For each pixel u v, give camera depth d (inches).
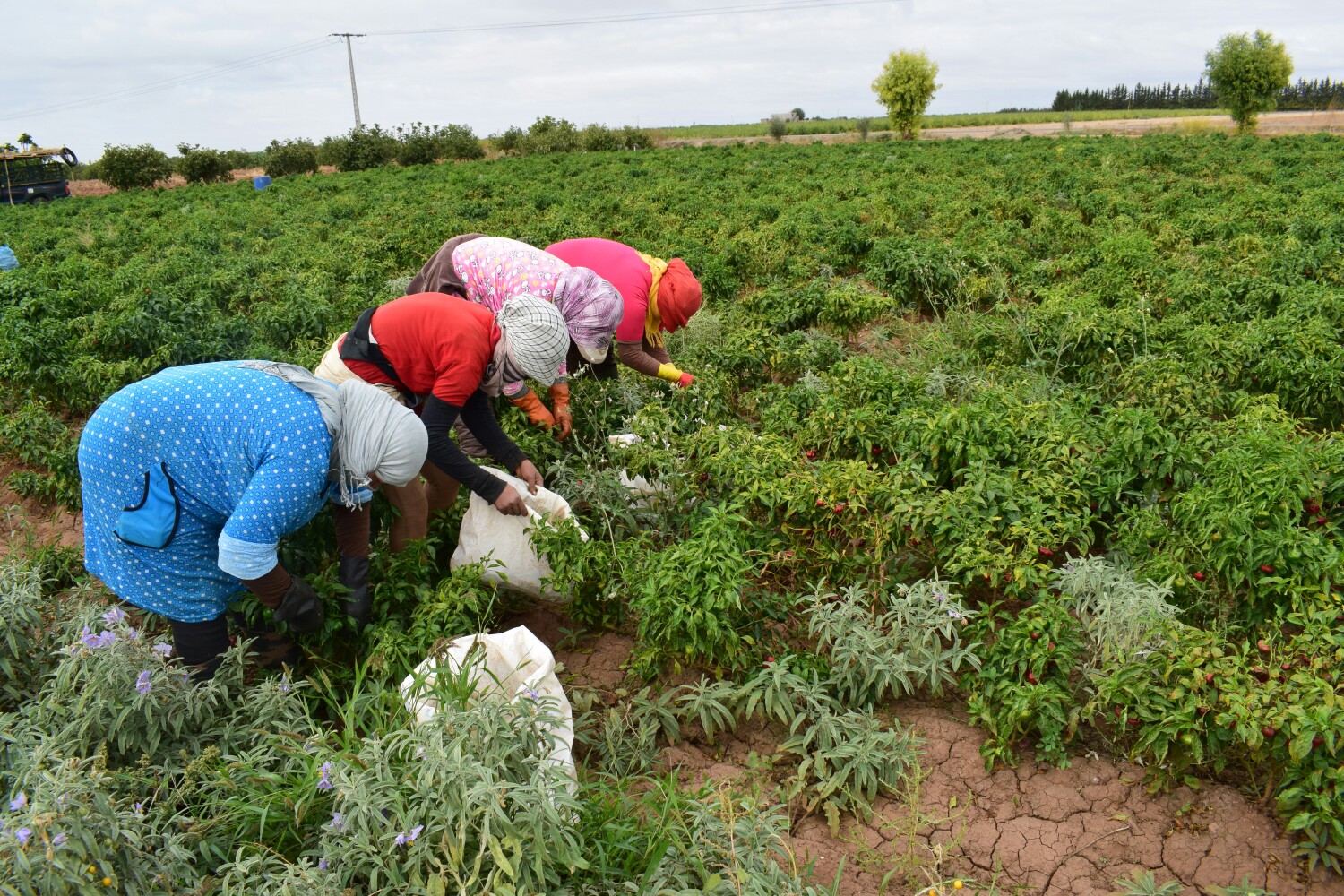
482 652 143.2
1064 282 450.3
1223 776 146.7
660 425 225.1
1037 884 130.0
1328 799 127.1
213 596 144.9
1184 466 200.7
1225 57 1766.7
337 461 140.1
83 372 315.9
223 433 132.6
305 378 139.8
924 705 163.9
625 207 840.9
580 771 146.7
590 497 202.1
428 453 167.2
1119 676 143.7
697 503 202.5
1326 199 699.4
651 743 150.8
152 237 855.1
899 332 409.7
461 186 1254.3
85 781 104.1
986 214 662.5
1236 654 147.3
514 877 102.9
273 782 121.6
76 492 259.1
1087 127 2289.6
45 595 196.4
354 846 107.7
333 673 160.9
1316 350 283.6
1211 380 275.7
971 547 170.4
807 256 530.3
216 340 352.5
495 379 173.6
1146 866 132.0
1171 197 719.1
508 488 171.3
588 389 245.8
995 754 147.9
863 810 142.1
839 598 179.9
